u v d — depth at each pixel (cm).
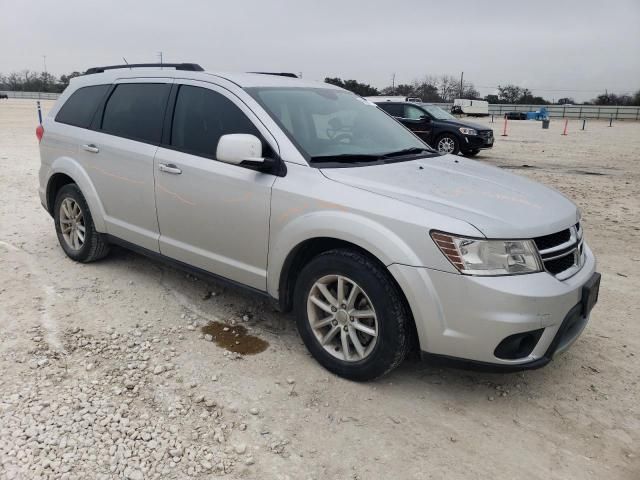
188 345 375
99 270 505
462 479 260
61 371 336
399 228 295
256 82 402
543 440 289
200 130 397
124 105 461
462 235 282
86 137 480
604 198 941
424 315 293
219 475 256
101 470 256
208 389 324
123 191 448
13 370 335
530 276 288
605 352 383
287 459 269
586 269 330
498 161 1538
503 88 8912
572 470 268
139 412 299
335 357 338
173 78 428
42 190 543
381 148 402
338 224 313
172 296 454
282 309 365
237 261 377
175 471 258
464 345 289
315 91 428
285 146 351
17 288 459
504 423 303
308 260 360
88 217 494
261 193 350
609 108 6425
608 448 284
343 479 257
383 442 283
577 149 1981
